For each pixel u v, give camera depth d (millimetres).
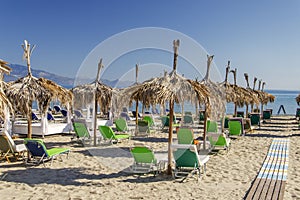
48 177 5660
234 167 6539
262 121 18031
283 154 8016
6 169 6184
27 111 7402
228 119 11609
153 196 4680
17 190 4906
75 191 4887
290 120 19641
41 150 6363
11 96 7184
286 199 4480
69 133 11602
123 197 4629
